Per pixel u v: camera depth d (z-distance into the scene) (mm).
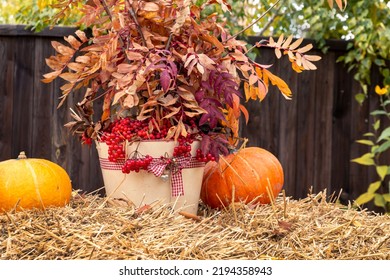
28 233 1899
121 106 2289
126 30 2248
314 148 4309
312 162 4312
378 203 4188
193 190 2291
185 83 2217
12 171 2219
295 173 4277
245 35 3949
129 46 2303
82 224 1983
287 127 4238
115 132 2203
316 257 1918
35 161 2297
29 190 2195
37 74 3803
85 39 2398
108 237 1883
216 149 2238
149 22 2277
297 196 4289
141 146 2189
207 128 2271
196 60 2100
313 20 4035
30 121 3809
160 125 2217
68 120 3873
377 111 4090
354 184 4418
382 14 4102
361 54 4137
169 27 2242
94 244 1839
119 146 2180
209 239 1954
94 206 2258
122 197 2250
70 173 3891
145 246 1856
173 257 1827
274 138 4215
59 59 2359
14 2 4922
